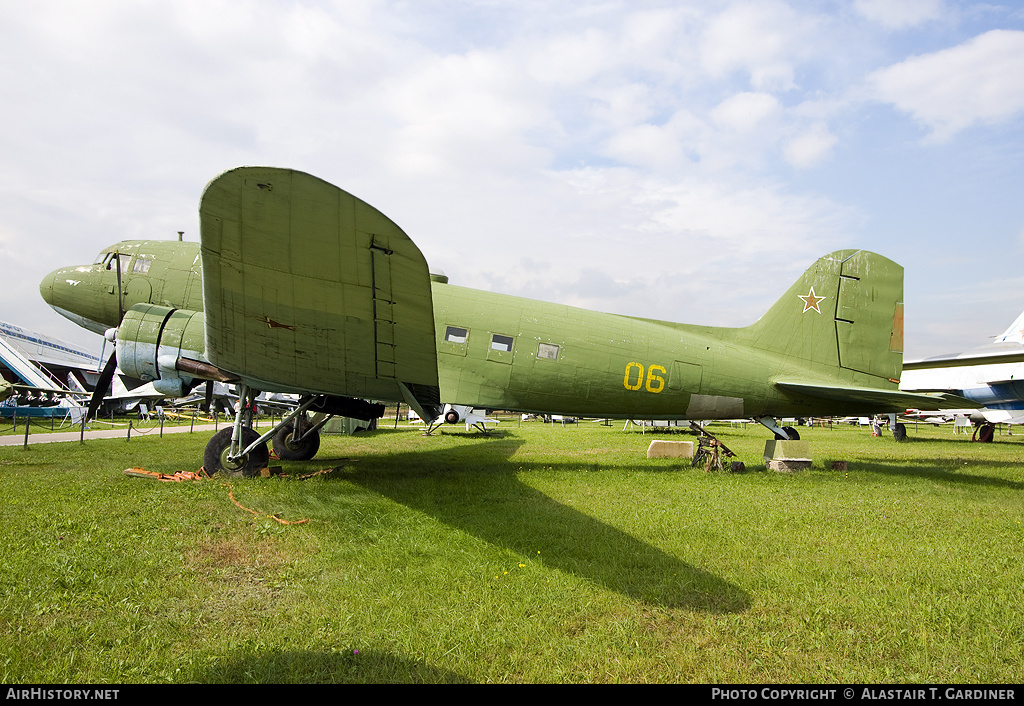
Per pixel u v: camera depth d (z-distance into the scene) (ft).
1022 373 72.08
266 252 17.19
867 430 120.47
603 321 35.35
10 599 12.42
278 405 73.56
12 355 75.87
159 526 18.13
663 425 129.08
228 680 9.73
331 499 22.63
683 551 17.58
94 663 10.14
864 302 38.09
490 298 34.63
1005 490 28.78
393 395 28.04
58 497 21.75
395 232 15.52
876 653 11.34
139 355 28.73
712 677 10.37
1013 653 11.37
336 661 10.43
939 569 16.05
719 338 38.17
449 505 23.29
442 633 11.56
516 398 33.94
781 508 23.84
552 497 25.88
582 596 13.84
